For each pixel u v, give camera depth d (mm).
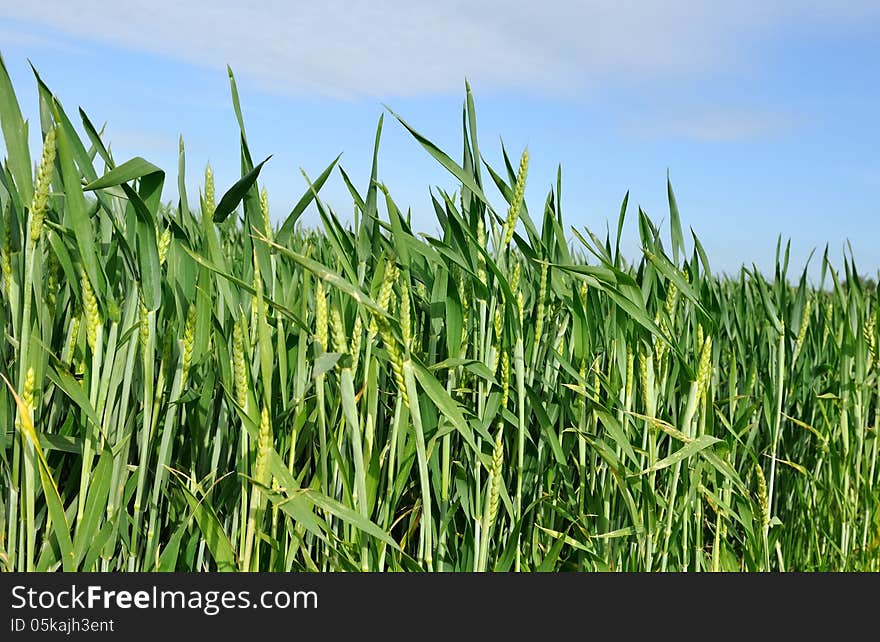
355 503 1298
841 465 2029
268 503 1301
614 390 1639
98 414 1160
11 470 1169
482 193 1338
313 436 1454
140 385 1322
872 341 2160
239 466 1331
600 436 1691
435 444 1429
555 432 1714
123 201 1314
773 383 1981
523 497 1652
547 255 1526
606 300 1834
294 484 1143
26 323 1060
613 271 1424
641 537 1646
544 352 1700
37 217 1028
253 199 1264
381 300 1306
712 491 1884
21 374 1064
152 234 1092
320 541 1459
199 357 1246
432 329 1518
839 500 2000
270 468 1140
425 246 1366
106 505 1209
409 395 1215
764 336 2252
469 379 1647
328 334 1262
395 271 1427
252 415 1137
